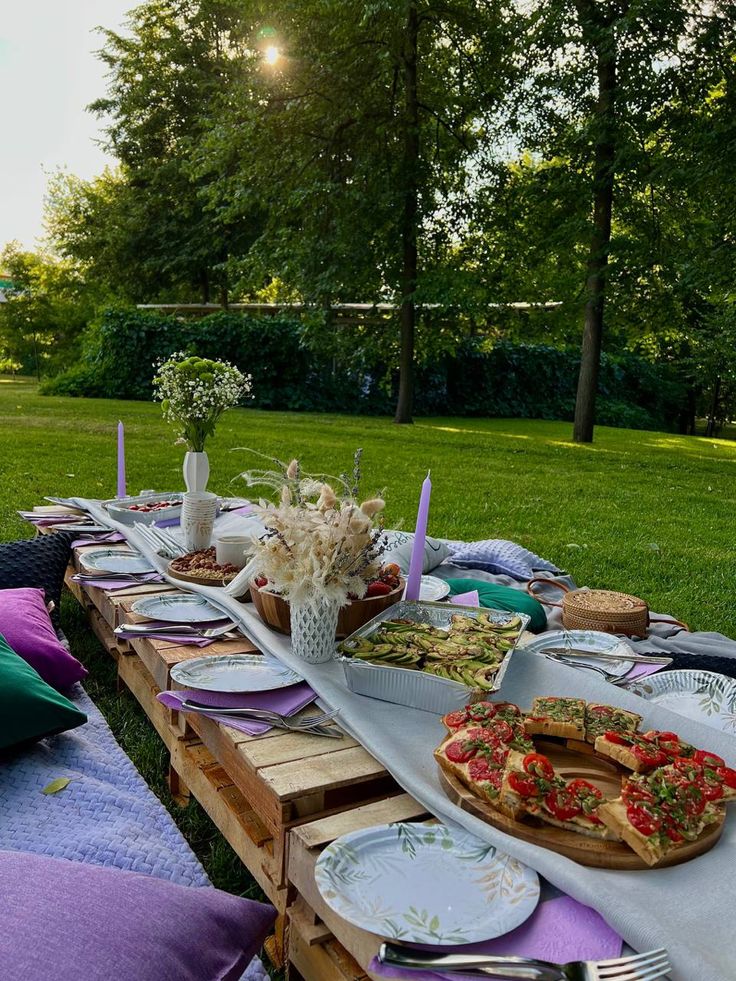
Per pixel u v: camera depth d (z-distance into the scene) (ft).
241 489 23.41
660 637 10.07
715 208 38.24
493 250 45.52
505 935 3.68
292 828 4.72
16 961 3.42
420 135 45.88
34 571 9.42
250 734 5.35
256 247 48.24
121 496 12.25
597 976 3.27
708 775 4.56
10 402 47.26
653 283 41.75
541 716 5.21
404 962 3.34
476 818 4.33
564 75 38.68
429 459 33.04
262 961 5.18
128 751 8.05
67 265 94.43
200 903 4.19
